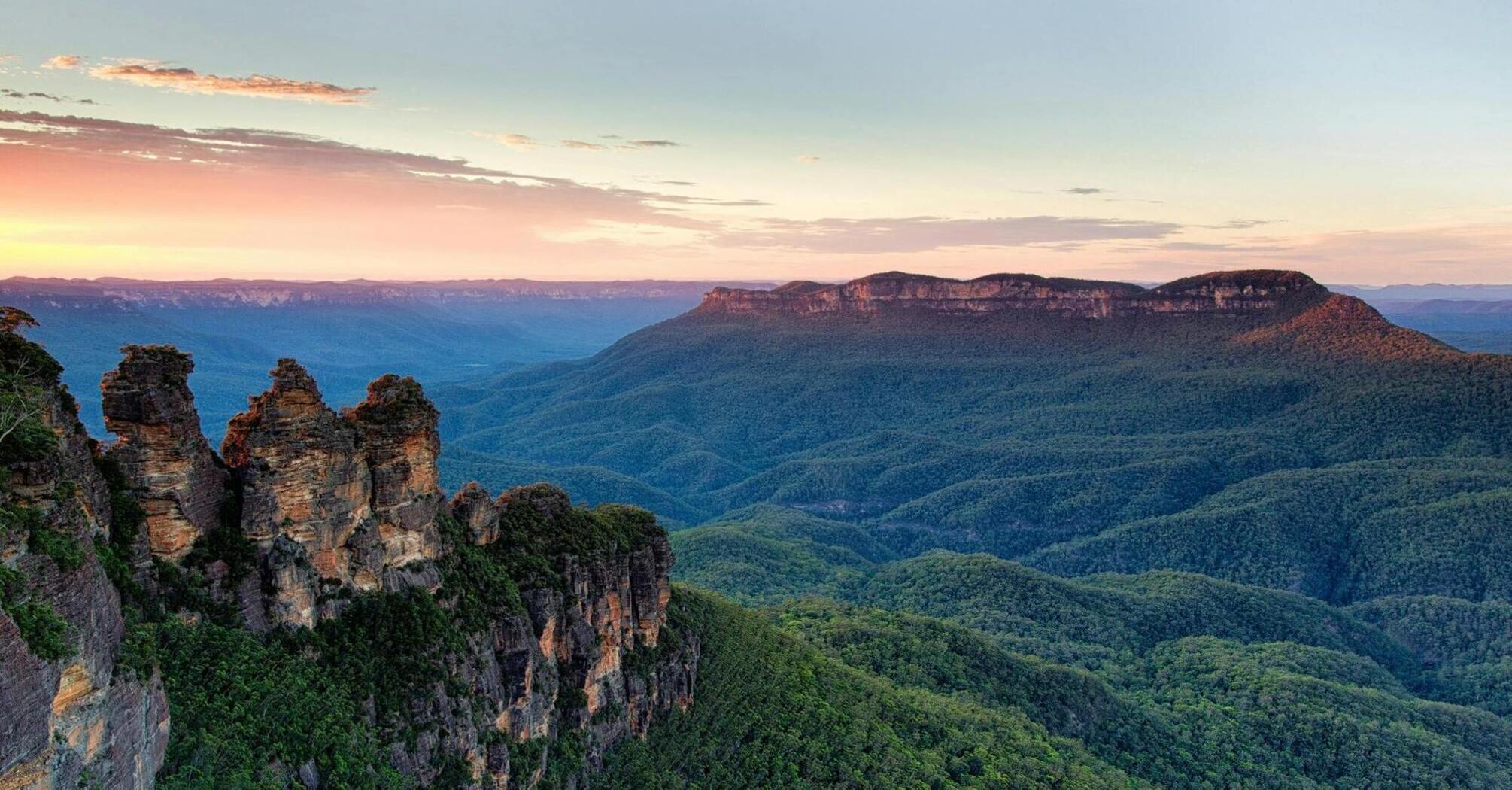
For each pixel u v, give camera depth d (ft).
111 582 163.32
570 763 264.31
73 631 127.34
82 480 166.30
